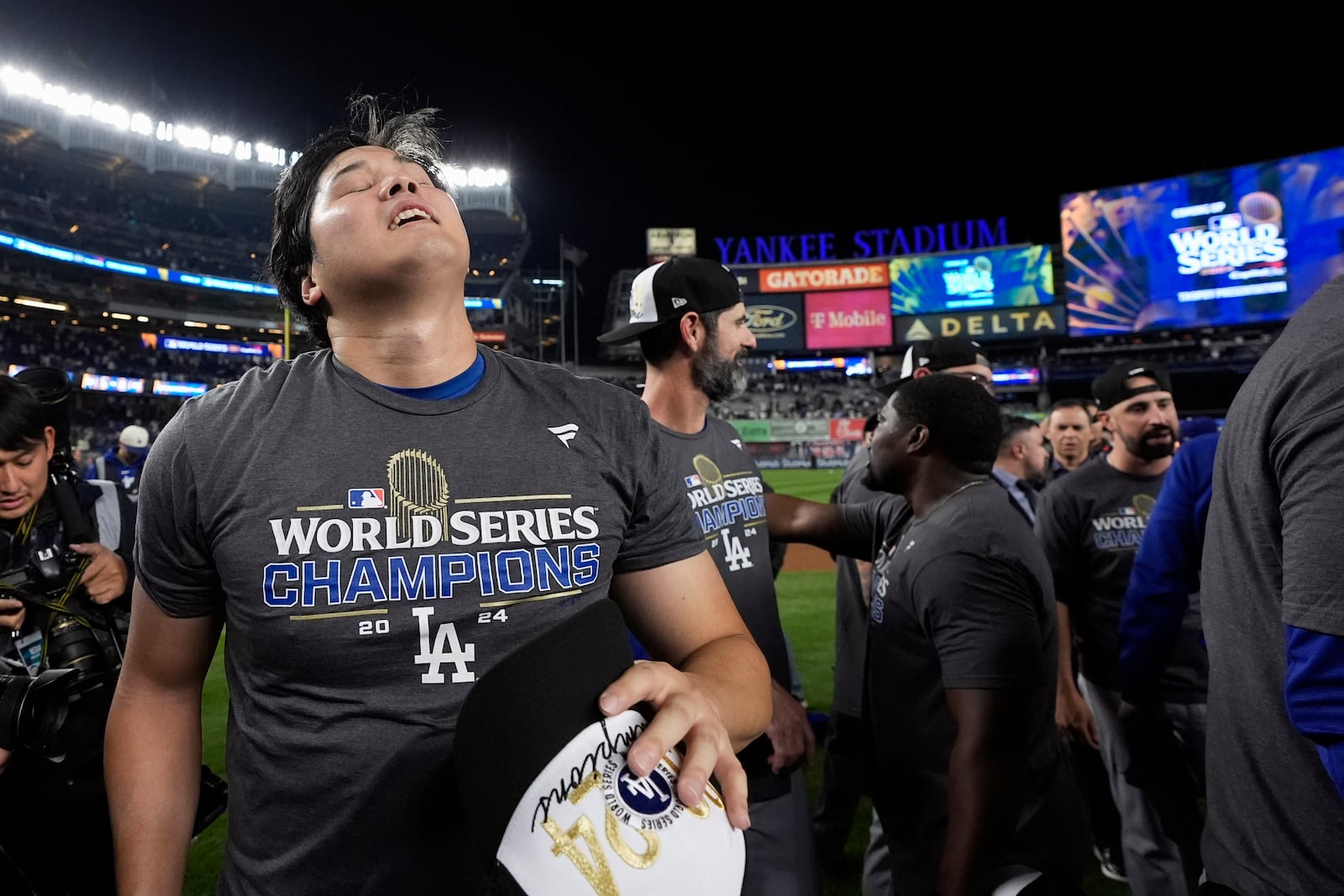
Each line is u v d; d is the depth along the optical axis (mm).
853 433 35188
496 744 730
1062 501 3227
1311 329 1000
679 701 794
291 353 40875
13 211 32250
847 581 3195
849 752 3152
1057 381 38094
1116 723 2971
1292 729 1098
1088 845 2023
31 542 2092
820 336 38438
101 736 1987
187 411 1111
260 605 981
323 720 973
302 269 1281
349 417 1069
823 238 39875
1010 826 1649
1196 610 2729
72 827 1965
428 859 973
